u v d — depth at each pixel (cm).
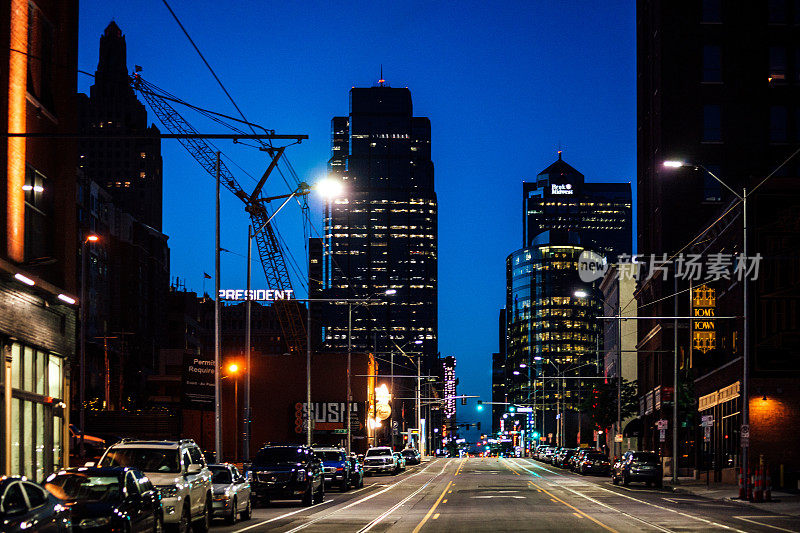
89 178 15350
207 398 7156
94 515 1859
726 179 8150
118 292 17200
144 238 18262
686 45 8256
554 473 8075
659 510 3625
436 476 7450
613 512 3512
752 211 5466
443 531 2731
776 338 5388
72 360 3747
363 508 3800
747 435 4206
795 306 5391
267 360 9712
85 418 7138
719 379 6156
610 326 13638
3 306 2938
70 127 3675
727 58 8238
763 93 8188
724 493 4731
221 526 2920
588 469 7450
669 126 8219
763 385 5394
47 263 3216
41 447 3347
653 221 8769
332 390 9612
